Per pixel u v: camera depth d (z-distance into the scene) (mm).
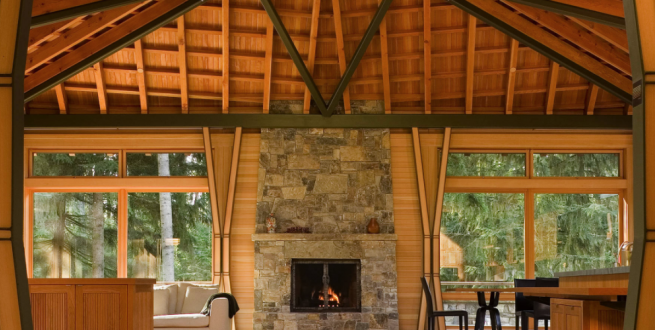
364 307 10578
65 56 9203
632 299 3373
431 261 10820
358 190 10977
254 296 10617
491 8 9367
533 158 11234
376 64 10977
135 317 5527
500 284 11086
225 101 10961
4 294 3383
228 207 10898
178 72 10852
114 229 11203
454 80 11117
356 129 11117
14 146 3428
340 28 10156
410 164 11141
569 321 4945
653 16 3424
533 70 10812
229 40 10633
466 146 11148
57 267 11109
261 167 10977
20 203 3451
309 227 10867
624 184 11078
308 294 10742
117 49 9266
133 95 11258
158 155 11234
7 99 3430
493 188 11227
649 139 3373
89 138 11086
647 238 3338
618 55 9242
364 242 10727
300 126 10984
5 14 3455
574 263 11141
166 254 11172
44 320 5438
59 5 6918
